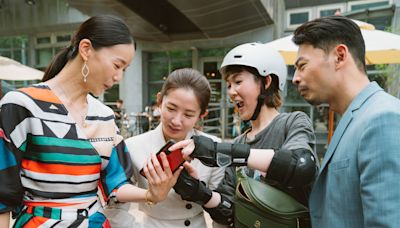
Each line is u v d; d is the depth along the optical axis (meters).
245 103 1.31
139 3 9.62
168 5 10.70
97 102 1.14
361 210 0.86
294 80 1.06
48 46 13.12
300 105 9.61
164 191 1.03
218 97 11.53
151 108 10.38
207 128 10.54
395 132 0.79
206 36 11.07
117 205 1.19
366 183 0.81
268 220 1.05
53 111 0.96
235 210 1.18
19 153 0.91
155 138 1.34
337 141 0.96
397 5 7.96
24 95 0.94
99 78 0.99
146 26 10.54
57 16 12.33
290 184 1.01
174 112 1.21
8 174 0.88
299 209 1.06
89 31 0.97
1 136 0.88
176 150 1.02
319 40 0.97
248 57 1.26
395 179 0.76
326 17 0.99
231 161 1.01
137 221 1.25
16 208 0.92
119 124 9.77
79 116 1.03
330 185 0.94
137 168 1.30
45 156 0.93
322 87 0.99
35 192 0.94
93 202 1.05
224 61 1.35
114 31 0.97
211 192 1.22
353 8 9.20
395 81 7.75
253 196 1.08
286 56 3.86
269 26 10.15
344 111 1.01
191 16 9.10
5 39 13.65
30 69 6.40
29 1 12.30
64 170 0.95
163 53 12.39
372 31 3.76
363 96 0.95
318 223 0.99
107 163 1.09
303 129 1.16
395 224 0.74
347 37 0.95
